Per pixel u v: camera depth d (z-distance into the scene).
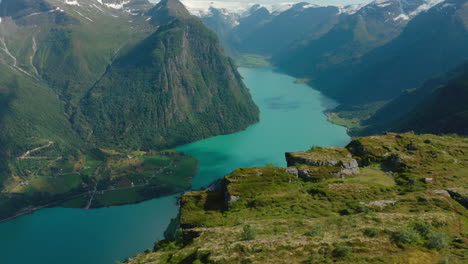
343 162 115.44
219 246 62.44
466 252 51.75
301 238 60.25
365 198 90.50
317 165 116.75
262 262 53.75
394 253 52.53
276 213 85.06
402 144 136.25
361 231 60.84
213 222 85.94
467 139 149.12
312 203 88.94
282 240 59.75
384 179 108.56
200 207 98.75
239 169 112.69
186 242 77.06
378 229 59.72
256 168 113.25
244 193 99.00
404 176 107.69
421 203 79.50
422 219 65.12
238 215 87.81
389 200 84.81
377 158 125.94
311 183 105.75
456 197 83.19
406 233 56.59
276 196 95.81
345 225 65.88
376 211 78.44
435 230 60.91
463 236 59.44
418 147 129.75
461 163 115.50
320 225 68.19
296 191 99.12
